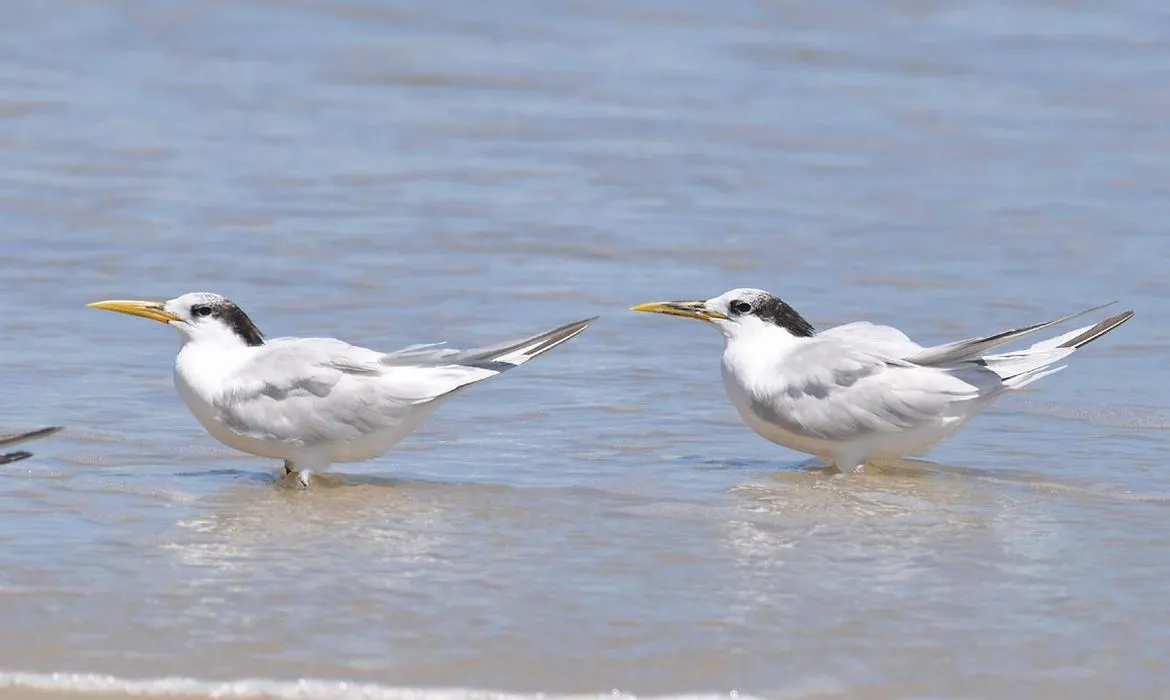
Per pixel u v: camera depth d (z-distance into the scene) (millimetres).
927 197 23344
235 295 18422
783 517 12039
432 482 12852
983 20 34500
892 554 11242
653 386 15672
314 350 12805
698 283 19328
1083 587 10625
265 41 32125
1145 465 13375
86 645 9547
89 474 12859
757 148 26047
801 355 13352
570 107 28297
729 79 30328
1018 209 22688
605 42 32875
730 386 13672
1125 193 23516
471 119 27422
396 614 10062
